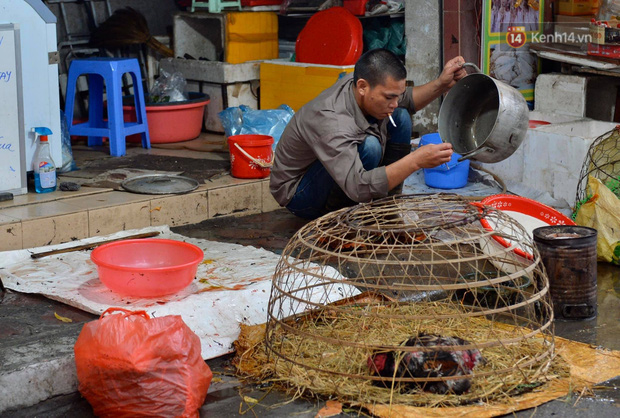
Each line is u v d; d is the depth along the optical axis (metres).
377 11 6.37
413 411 2.68
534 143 5.41
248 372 3.06
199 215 4.91
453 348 2.76
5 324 3.30
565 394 2.83
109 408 2.70
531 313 3.63
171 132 6.30
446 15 6.19
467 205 3.49
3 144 4.51
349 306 3.48
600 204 4.32
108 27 6.93
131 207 4.55
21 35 4.57
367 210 3.50
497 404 2.74
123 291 3.45
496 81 3.84
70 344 3.02
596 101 6.27
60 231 4.27
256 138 5.32
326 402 2.81
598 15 6.00
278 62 6.59
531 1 6.39
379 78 3.85
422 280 3.82
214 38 7.19
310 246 3.09
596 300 3.65
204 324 3.32
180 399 2.70
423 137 5.52
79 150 5.98
